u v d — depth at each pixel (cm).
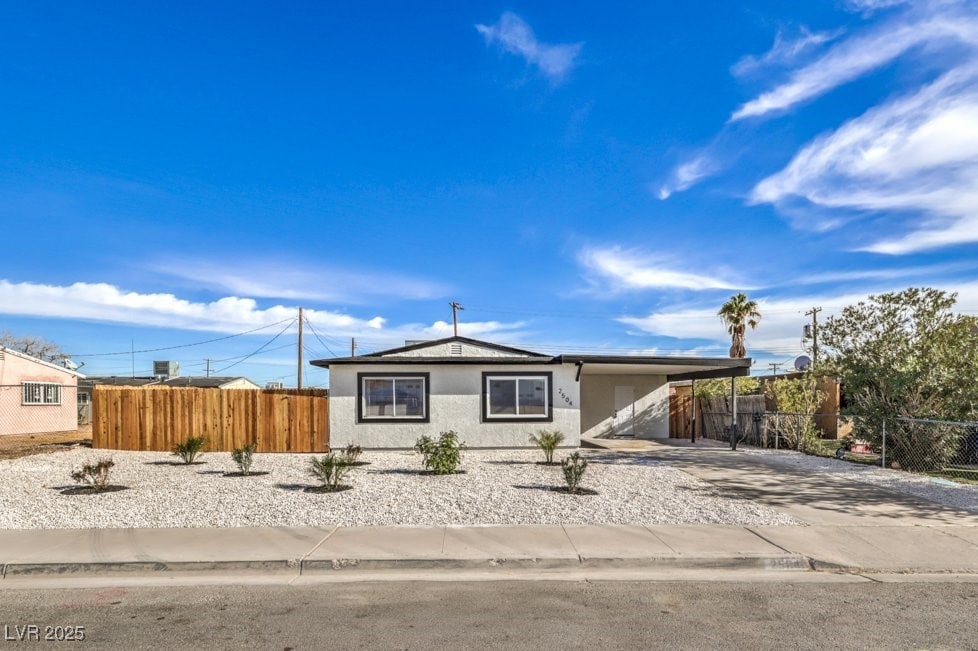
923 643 473
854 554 705
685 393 2500
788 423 1866
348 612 540
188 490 1070
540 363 1794
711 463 1477
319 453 1730
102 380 4722
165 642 476
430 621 518
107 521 845
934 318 1484
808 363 2234
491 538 759
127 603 566
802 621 519
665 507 930
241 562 667
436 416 1780
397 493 1035
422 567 675
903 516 890
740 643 472
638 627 505
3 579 645
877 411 1494
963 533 796
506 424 1789
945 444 1441
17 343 4959
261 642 475
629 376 2281
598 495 1022
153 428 1770
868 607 553
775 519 864
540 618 525
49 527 815
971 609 549
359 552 698
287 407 1772
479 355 1902
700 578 642
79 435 2403
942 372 1422
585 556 686
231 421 1767
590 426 2256
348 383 1773
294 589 606
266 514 884
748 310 3644
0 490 1074
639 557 683
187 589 606
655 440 2217
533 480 1181
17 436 2356
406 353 1911
